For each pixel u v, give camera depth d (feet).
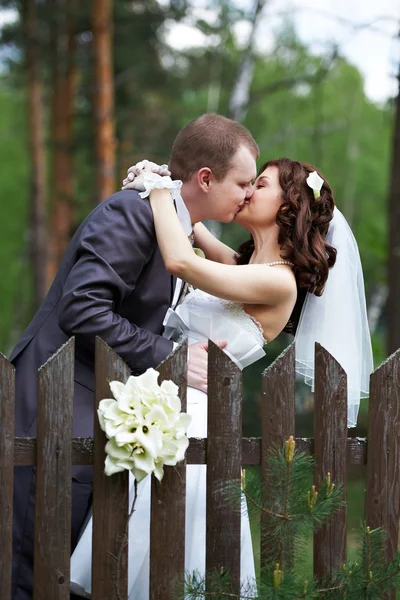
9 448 9.23
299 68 61.82
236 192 11.46
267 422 10.14
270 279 11.16
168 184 10.92
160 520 9.83
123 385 9.33
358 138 85.10
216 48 47.62
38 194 52.65
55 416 9.41
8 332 83.82
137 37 43.98
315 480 10.36
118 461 9.22
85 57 46.39
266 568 9.94
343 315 11.94
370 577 9.90
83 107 47.88
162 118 47.37
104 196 36.32
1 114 85.81
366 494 10.56
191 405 10.88
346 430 10.43
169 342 10.81
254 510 9.84
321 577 10.32
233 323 11.41
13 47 46.50
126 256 10.69
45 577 9.40
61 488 9.43
